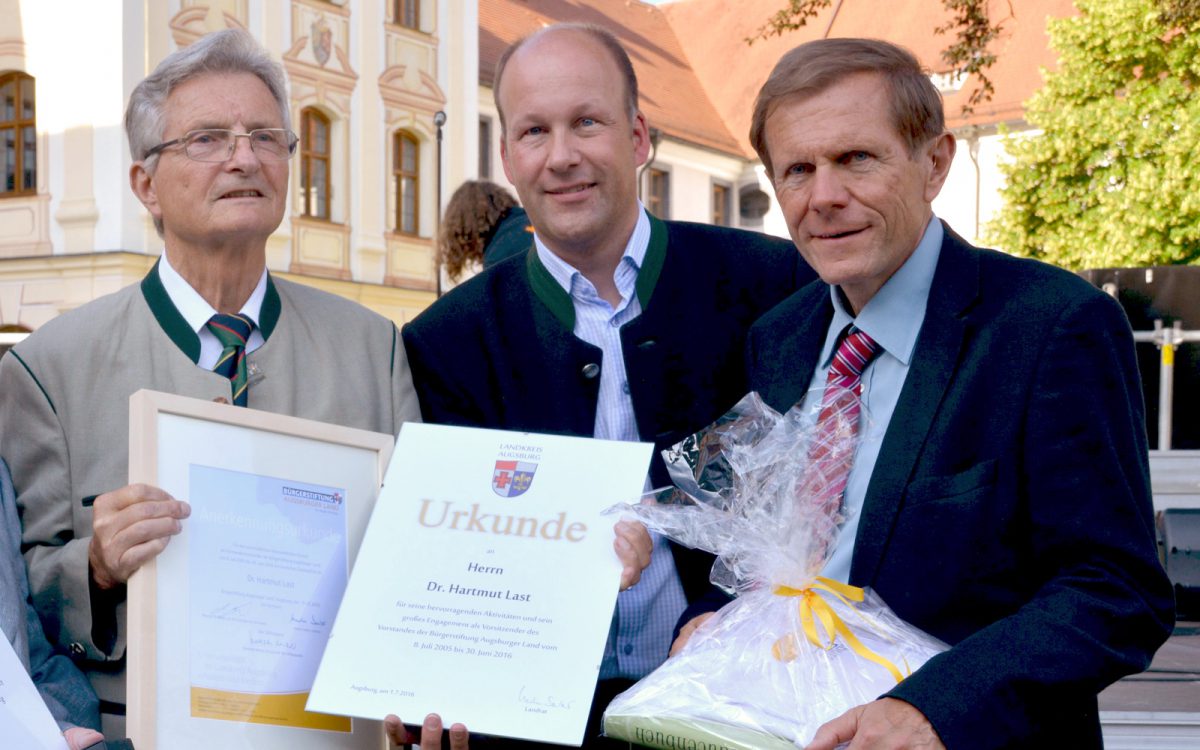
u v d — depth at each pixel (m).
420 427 2.39
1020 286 2.14
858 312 2.30
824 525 2.14
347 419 2.55
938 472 2.08
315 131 20.70
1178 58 20.36
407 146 22.55
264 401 2.47
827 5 12.82
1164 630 1.93
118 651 2.26
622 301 2.82
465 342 2.84
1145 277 6.94
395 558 2.25
